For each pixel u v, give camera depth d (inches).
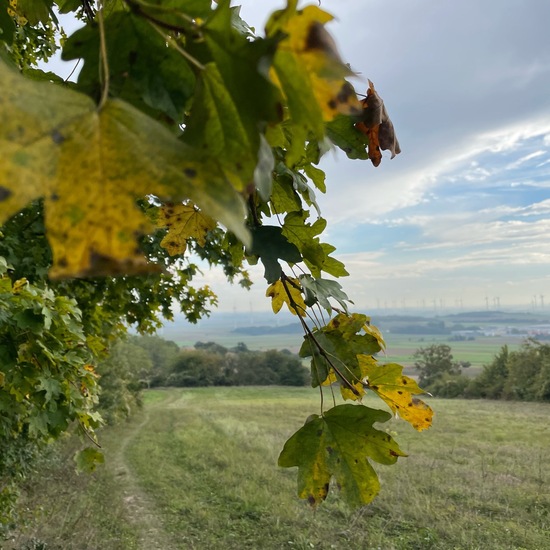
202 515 426.0
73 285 190.7
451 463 592.1
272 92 17.1
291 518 406.6
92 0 37.2
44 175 13.9
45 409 110.3
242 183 18.8
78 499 446.3
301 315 46.6
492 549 336.5
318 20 16.1
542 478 513.7
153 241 193.3
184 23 21.0
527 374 1456.7
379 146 40.9
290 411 1254.3
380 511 415.2
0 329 101.9
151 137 15.7
